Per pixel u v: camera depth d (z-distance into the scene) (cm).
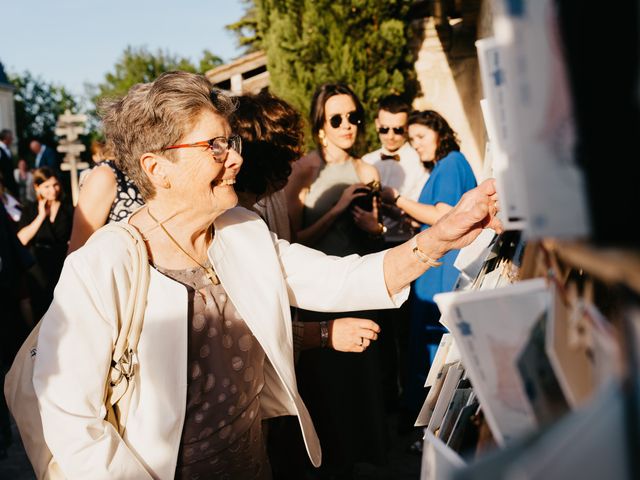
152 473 146
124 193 242
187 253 161
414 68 660
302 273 178
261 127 210
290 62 656
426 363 343
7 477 366
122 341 147
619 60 47
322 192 319
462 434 87
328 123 319
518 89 51
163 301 151
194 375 154
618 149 48
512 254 113
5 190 728
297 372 274
